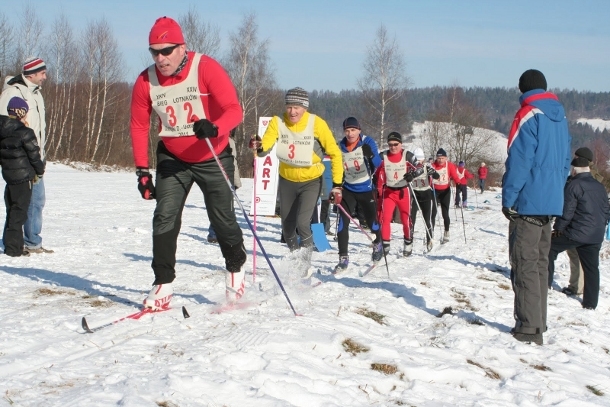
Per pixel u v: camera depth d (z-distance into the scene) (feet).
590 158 22.24
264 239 35.22
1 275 19.54
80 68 146.10
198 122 13.15
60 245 27.20
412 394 11.57
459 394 11.98
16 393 9.50
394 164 29.19
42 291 17.31
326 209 39.63
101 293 17.44
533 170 15.49
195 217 44.50
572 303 22.43
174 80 13.99
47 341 12.46
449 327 16.66
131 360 11.24
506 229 49.78
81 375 10.43
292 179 20.31
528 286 16.08
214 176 14.71
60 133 136.46
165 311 14.83
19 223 23.34
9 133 22.82
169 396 9.48
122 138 150.61
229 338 12.71
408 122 139.23
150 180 14.87
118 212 45.98
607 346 17.15
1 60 134.92
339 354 12.87
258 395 9.98
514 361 14.43
